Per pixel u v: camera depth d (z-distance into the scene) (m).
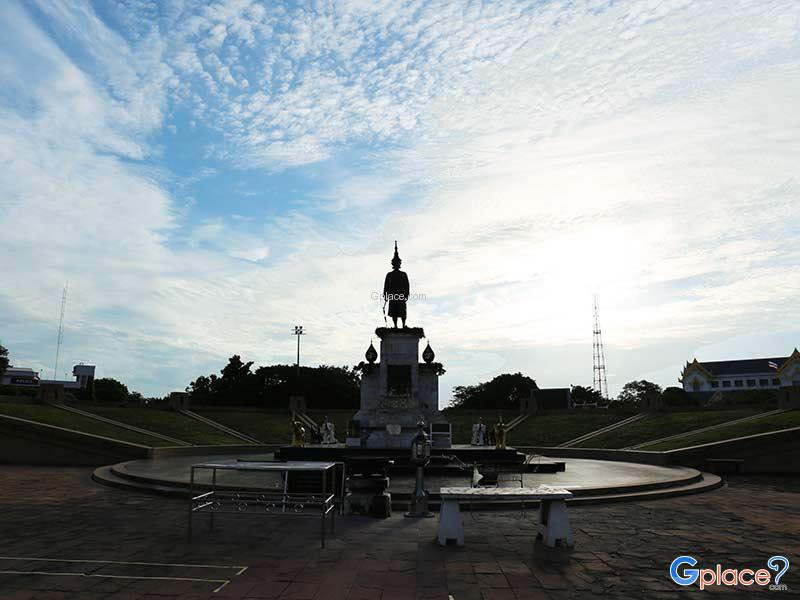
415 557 12.98
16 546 13.80
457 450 34.50
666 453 34.34
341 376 88.06
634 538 15.18
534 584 11.07
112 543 14.15
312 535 15.19
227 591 10.45
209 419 58.09
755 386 127.38
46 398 50.78
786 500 22.31
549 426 58.19
